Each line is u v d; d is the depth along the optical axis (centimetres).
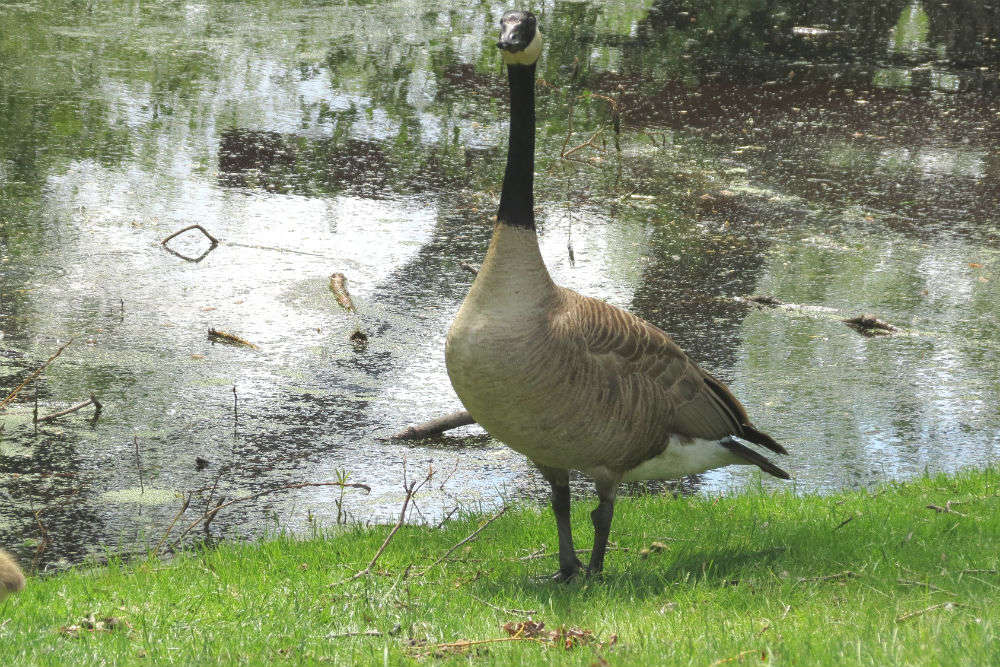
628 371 763
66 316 1516
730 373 1420
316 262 1748
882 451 1227
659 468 827
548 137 2430
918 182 2200
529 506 1089
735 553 838
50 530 1034
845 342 1524
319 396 1338
